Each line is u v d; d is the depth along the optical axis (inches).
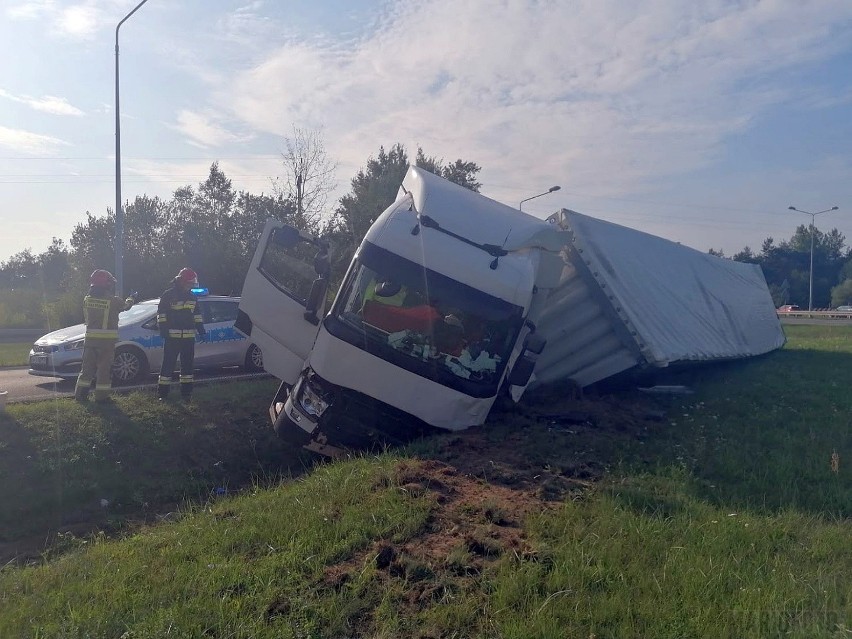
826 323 1969.7
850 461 326.3
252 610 188.9
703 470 305.9
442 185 391.5
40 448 371.2
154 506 359.6
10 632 185.8
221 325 631.2
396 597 193.6
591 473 295.0
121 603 197.3
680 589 192.5
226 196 1514.5
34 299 1766.7
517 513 245.8
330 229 1218.6
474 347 348.2
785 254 3762.3
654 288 523.2
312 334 392.8
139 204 1546.5
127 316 595.8
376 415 346.3
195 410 449.4
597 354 456.4
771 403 470.9
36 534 318.7
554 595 189.0
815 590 191.9
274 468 415.2
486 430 349.1
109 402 438.0
